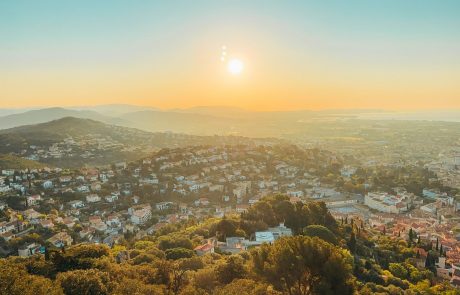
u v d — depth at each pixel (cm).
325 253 5431
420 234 16288
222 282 7362
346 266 5397
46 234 16088
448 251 13888
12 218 17038
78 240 16450
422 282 10694
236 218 14850
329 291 5109
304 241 5612
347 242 12862
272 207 14812
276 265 5478
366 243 13962
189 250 10956
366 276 10369
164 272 7975
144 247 13250
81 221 18988
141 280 7588
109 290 6556
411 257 13100
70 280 6500
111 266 8412
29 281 5962
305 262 5334
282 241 5841
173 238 12750
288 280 5409
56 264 8481
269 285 5719
